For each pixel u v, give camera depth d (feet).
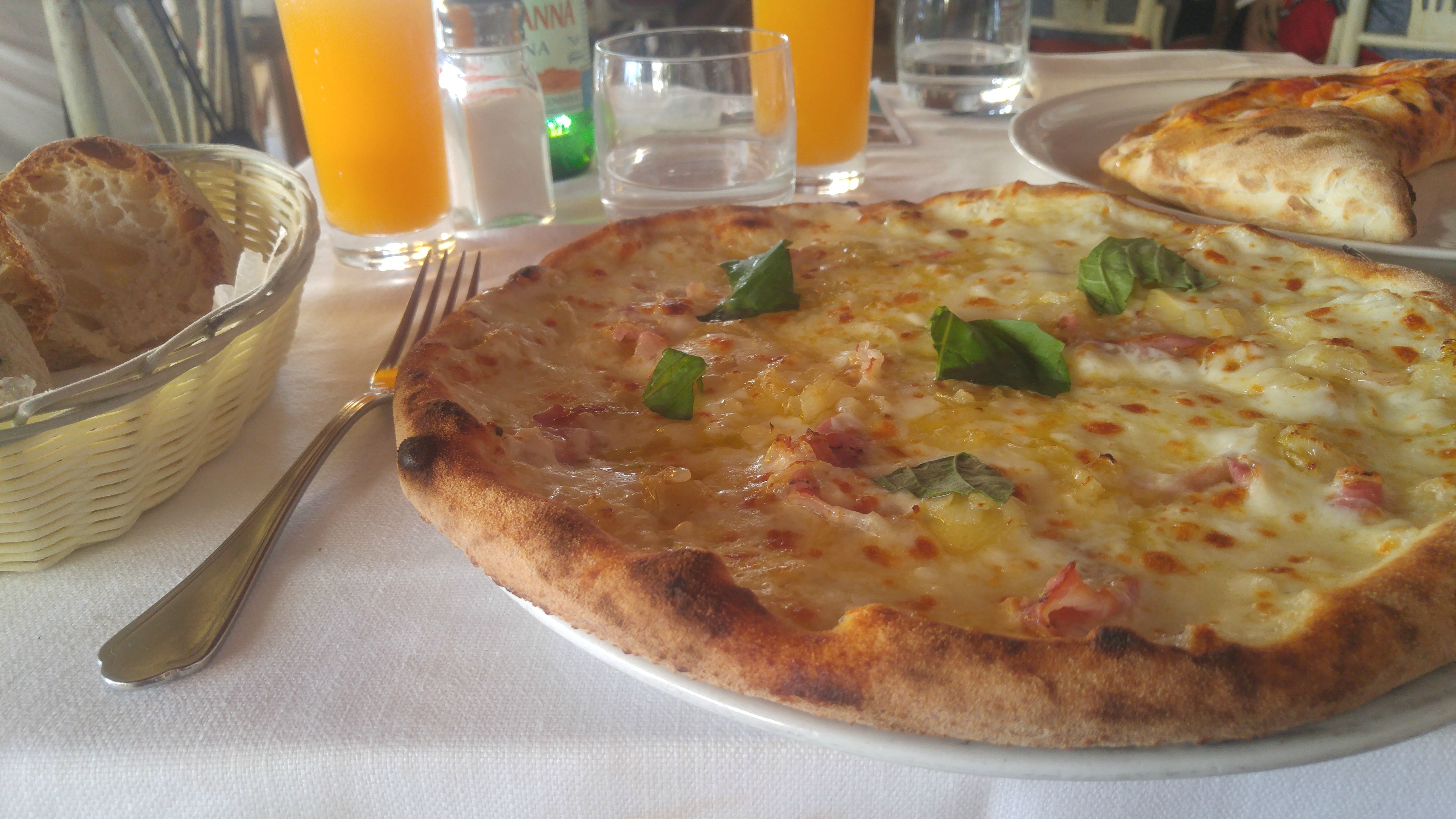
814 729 0.54
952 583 0.63
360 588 0.74
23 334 0.86
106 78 1.84
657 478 0.72
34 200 1.05
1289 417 0.78
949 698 0.52
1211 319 0.91
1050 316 0.94
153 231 1.06
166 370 0.73
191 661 0.65
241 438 0.91
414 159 1.26
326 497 0.84
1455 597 0.57
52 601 0.72
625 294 1.03
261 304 0.82
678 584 0.57
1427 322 0.86
